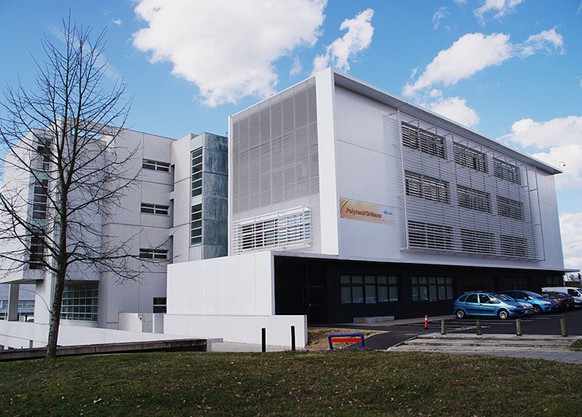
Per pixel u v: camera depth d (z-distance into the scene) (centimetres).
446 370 1052
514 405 827
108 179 1534
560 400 833
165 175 4088
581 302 3884
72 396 849
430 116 3612
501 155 4544
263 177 3297
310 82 3069
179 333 2858
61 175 1316
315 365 1116
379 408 830
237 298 2541
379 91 3164
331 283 2822
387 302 3173
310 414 793
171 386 907
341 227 2823
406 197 3312
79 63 1339
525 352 1460
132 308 3666
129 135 3897
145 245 3853
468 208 3928
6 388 923
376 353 1312
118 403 814
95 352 1433
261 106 3388
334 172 2838
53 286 3575
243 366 1094
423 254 3369
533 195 4972
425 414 801
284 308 2953
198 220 3756
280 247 3095
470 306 2873
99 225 3650
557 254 5209
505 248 4306
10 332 4203
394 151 3316
